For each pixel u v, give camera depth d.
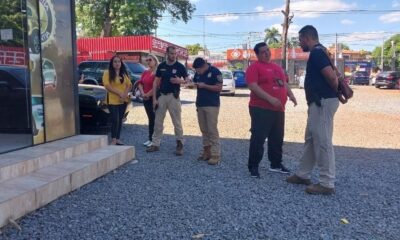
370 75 48.66
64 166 5.68
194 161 7.30
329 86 5.27
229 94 24.66
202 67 7.03
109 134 9.44
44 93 6.57
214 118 7.07
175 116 7.71
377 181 6.20
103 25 41.84
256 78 6.09
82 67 18.72
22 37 6.57
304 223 4.45
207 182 5.95
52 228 4.21
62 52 7.00
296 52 57.91
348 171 6.80
